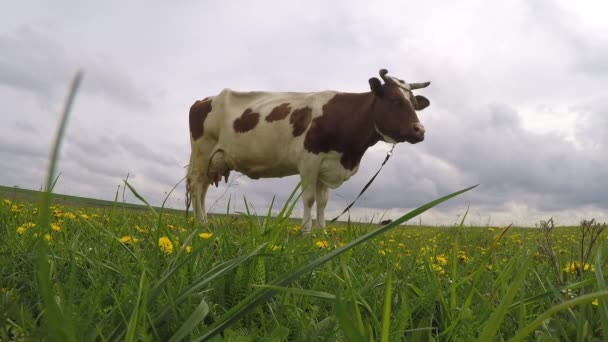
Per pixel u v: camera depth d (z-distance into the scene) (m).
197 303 1.57
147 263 1.90
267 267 1.92
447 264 2.69
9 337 1.23
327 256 1.19
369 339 1.16
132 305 1.35
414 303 1.70
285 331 1.25
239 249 2.16
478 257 2.76
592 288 1.86
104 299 1.54
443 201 1.05
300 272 1.22
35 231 2.44
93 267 1.93
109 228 2.70
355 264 2.26
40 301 1.52
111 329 1.22
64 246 2.27
